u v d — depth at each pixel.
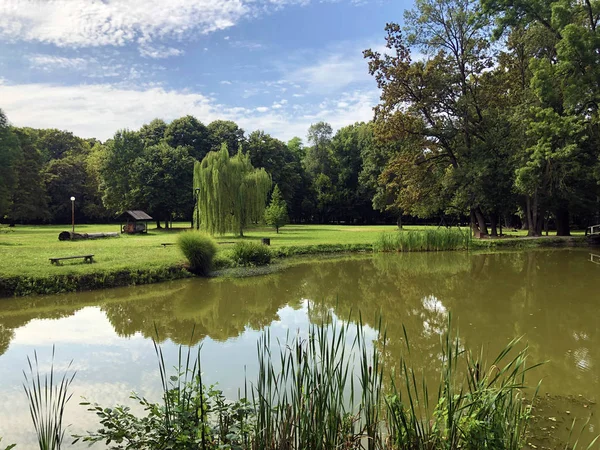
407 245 23.30
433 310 10.42
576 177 25.00
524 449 4.17
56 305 11.12
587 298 11.54
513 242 24.67
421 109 27.84
